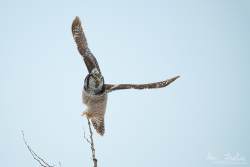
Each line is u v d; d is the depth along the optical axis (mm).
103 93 12852
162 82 11773
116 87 12547
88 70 12945
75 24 12797
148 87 11945
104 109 13234
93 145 10984
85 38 12961
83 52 12883
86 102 13094
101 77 12812
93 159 10945
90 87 12859
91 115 13070
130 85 12336
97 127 13609
